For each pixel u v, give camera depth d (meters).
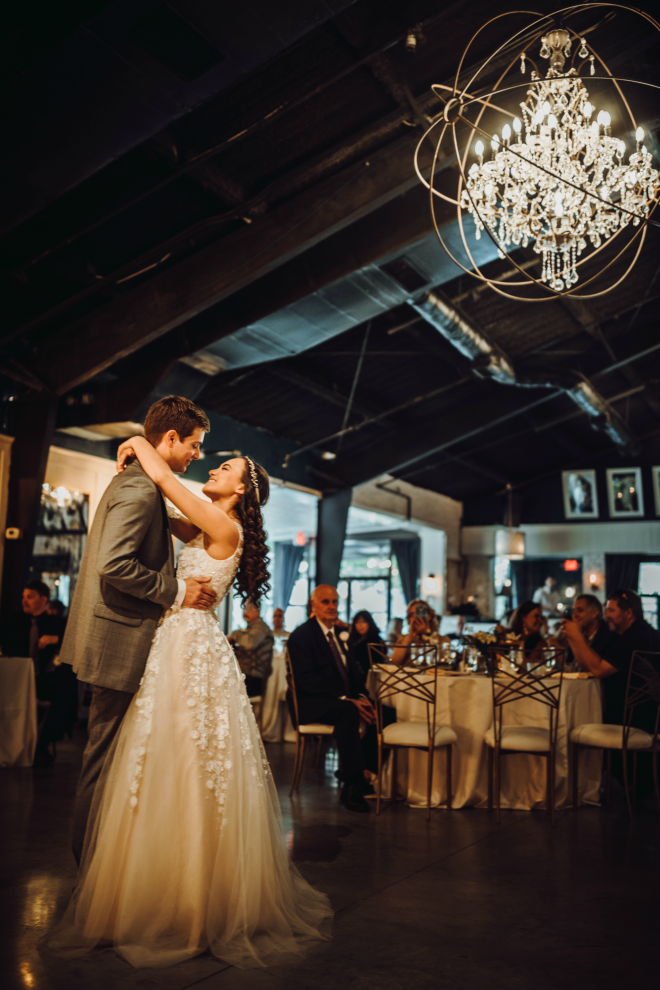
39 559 8.24
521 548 16.67
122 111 4.59
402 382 11.14
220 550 2.33
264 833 2.23
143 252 6.65
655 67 5.94
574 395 11.45
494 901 2.65
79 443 8.61
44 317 6.79
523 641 5.96
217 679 2.22
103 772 2.21
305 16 4.21
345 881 2.84
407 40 5.04
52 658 5.90
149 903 2.04
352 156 6.21
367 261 6.88
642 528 16.22
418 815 4.10
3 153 4.65
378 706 4.21
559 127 4.80
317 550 12.55
